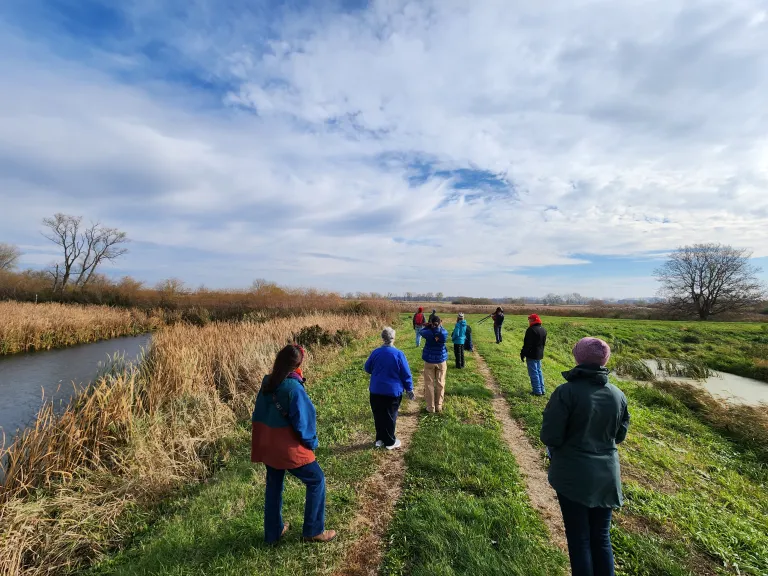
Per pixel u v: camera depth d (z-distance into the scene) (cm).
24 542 368
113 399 578
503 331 2466
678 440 734
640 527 382
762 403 1028
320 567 316
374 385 551
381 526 373
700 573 322
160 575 313
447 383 930
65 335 2081
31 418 934
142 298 3516
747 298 4412
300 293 3375
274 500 341
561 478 268
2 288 3522
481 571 304
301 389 332
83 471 489
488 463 498
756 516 445
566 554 329
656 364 1688
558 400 273
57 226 4353
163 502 467
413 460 506
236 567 316
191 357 855
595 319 3884
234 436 653
